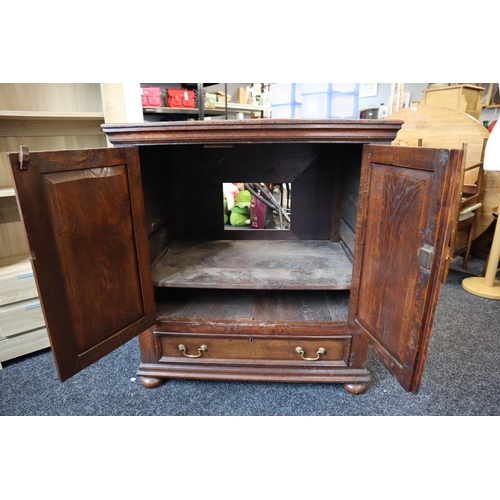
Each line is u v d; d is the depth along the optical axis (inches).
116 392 53.5
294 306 55.6
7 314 58.0
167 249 63.9
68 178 36.2
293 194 66.5
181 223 69.2
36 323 61.2
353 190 55.5
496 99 141.5
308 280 50.7
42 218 34.0
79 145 69.4
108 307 42.8
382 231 40.2
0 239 65.1
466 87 107.2
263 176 65.7
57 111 65.6
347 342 50.5
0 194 56.0
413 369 36.2
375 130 40.9
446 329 69.5
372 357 61.9
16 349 59.9
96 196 39.4
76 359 39.4
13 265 61.6
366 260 44.0
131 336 46.6
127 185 43.1
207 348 52.2
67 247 36.9
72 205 36.8
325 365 51.8
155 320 50.5
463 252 102.5
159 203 59.3
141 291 47.3
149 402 51.5
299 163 64.2
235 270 54.6
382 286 40.9
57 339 37.1
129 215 43.9
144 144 43.8
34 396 52.6
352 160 55.9
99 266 40.9
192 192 67.2
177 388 54.2
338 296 59.0
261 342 51.3
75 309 38.7
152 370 53.7
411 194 34.7
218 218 68.7
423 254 32.9
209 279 51.4
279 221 74.2
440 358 60.8
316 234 68.6
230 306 55.6
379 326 42.1
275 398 52.2
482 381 55.3
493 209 94.0
